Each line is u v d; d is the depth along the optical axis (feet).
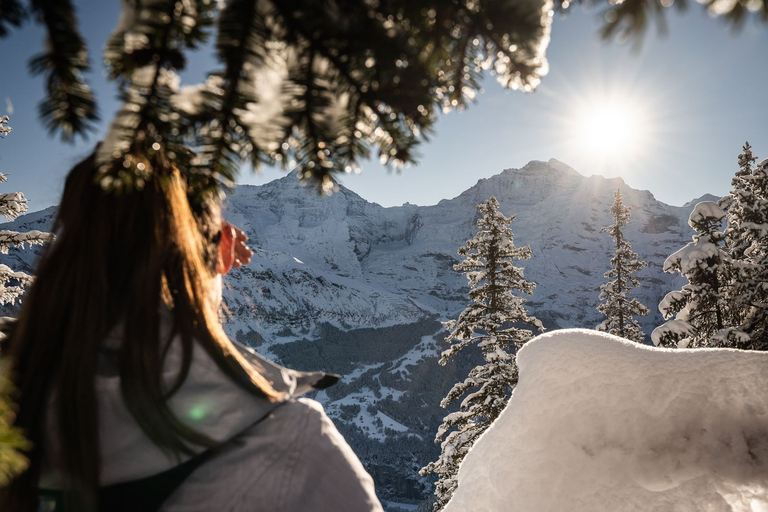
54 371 2.50
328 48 2.01
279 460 2.47
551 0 2.05
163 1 1.89
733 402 4.42
